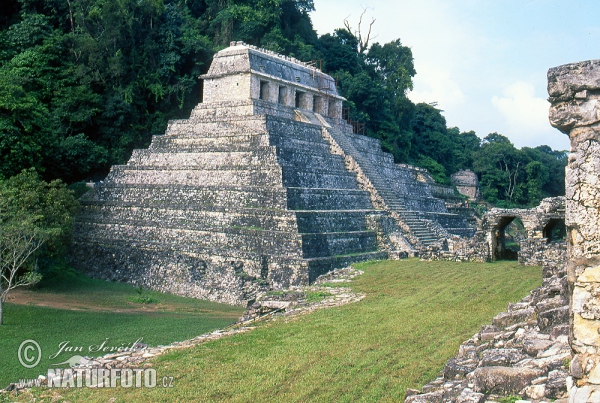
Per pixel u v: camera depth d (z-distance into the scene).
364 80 88.88
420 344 17.64
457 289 27.88
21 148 46.97
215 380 15.83
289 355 17.52
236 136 49.25
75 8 68.62
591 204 9.39
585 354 9.29
